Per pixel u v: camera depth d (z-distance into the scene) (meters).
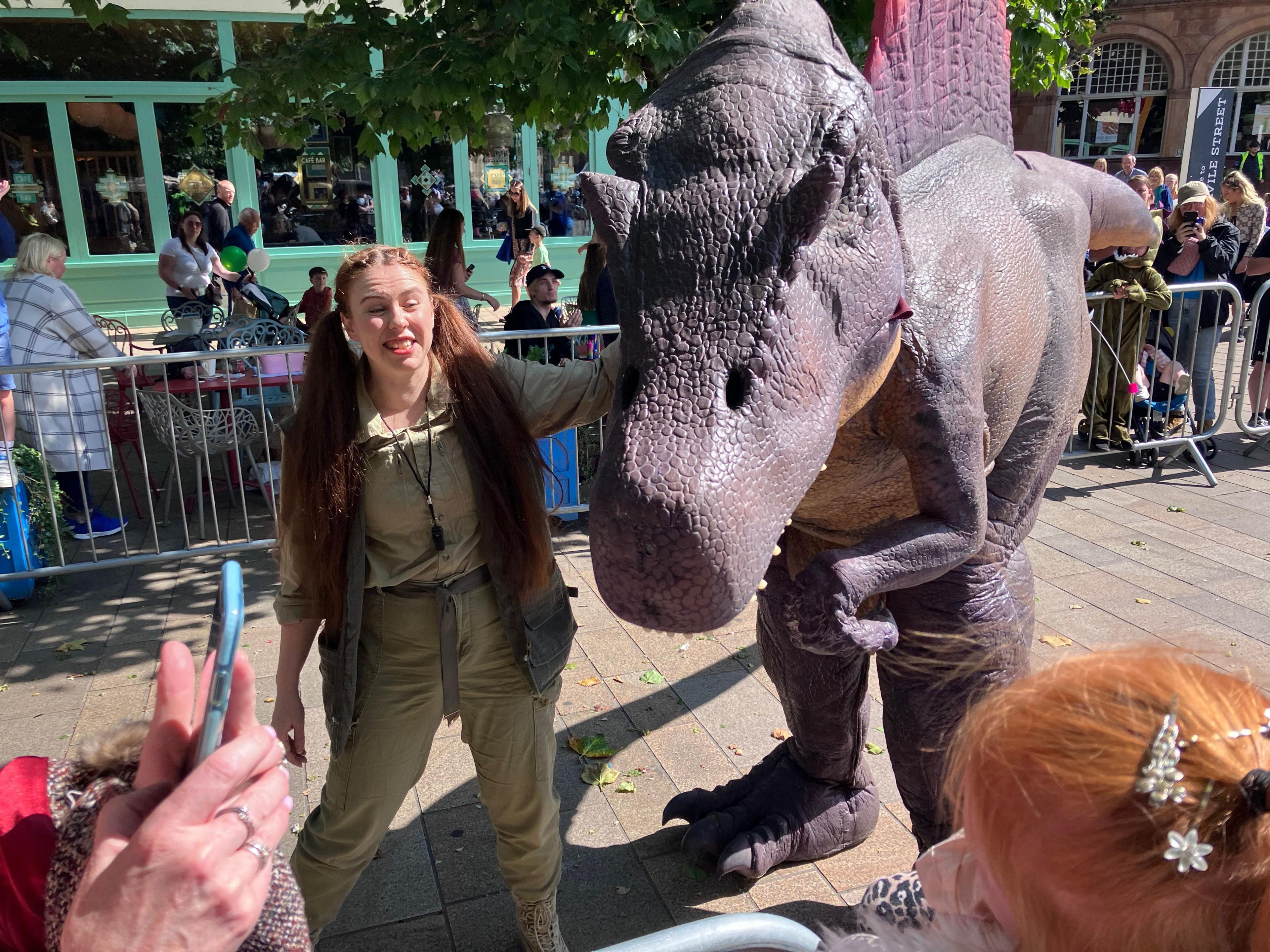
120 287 13.30
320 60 4.75
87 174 12.90
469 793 3.37
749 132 1.60
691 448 1.46
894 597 2.45
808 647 1.90
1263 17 19.36
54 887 1.07
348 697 2.13
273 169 13.60
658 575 1.44
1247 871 0.76
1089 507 6.18
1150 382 7.23
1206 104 12.23
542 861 2.43
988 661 2.41
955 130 2.51
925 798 2.53
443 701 2.21
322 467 2.05
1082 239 2.71
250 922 0.93
